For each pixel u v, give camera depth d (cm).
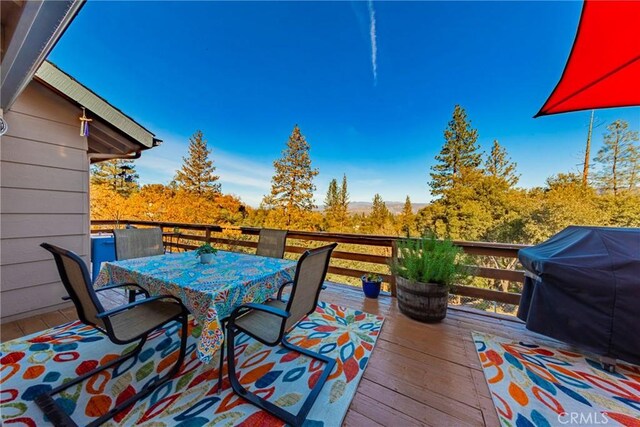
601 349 173
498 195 1228
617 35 124
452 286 270
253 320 163
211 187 1664
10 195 227
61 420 125
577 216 1002
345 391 152
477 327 243
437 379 165
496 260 877
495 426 129
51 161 249
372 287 319
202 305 145
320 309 282
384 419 133
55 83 231
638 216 954
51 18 103
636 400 148
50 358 175
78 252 268
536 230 1070
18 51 122
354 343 208
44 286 247
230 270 195
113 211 1052
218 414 132
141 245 271
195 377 161
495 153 1316
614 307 169
